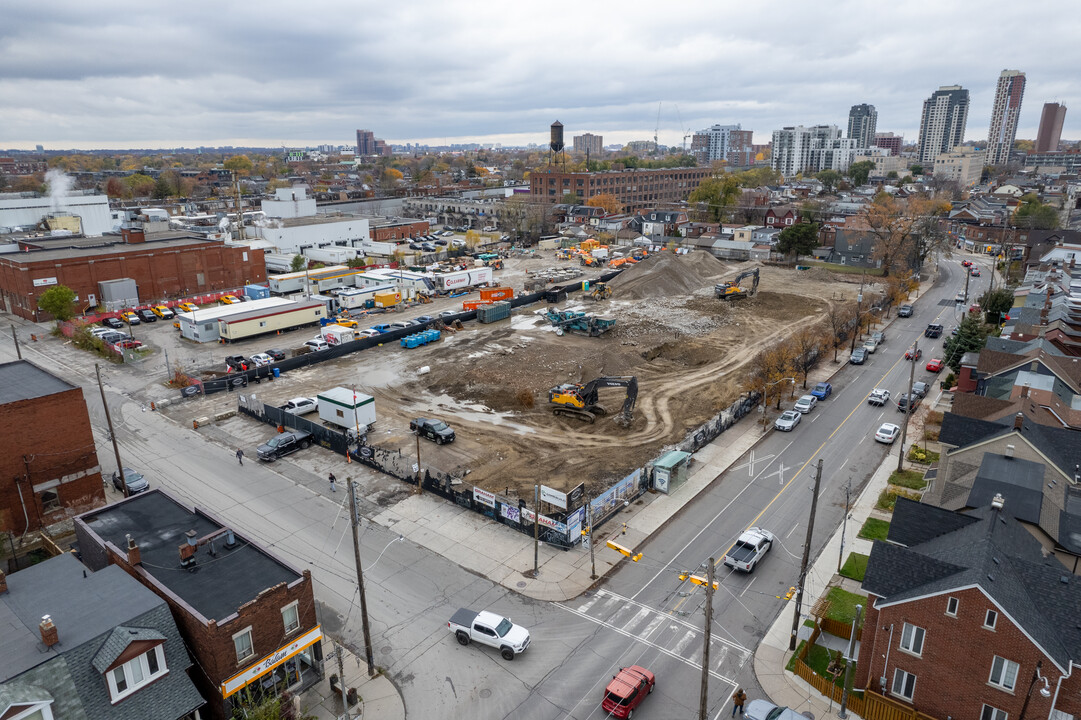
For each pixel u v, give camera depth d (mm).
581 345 85188
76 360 79000
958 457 41875
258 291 107562
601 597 37438
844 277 129875
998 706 26328
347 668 32219
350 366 77562
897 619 28172
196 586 29750
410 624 35250
